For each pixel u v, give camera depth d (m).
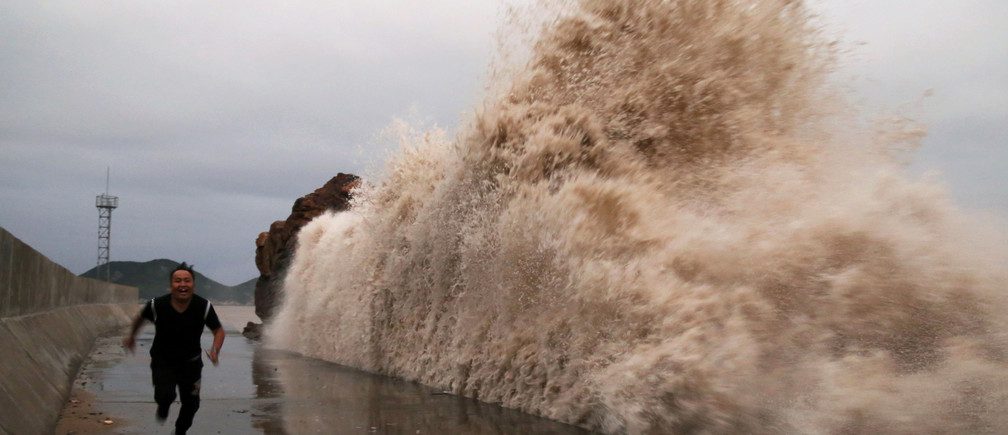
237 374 9.80
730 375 4.82
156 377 5.23
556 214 6.77
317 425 5.89
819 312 5.10
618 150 7.61
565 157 7.52
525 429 5.68
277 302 20.30
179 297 5.27
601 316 5.94
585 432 5.56
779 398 4.65
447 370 8.20
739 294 5.25
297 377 9.43
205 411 6.56
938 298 4.88
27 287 7.39
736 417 4.74
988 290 4.79
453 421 6.04
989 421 4.09
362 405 6.94
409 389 8.15
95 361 11.08
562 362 6.29
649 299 5.62
